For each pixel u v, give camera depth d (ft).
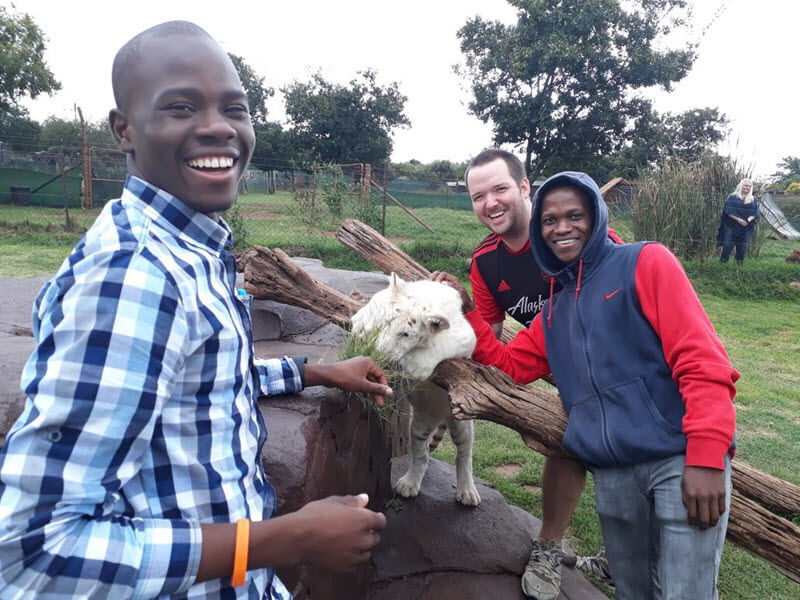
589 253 7.21
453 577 9.55
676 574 6.41
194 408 3.61
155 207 3.89
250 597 3.97
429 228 59.36
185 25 4.05
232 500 3.75
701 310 6.48
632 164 99.71
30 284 14.15
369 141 129.18
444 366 8.37
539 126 85.56
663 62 82.02
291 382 6.64
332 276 15.31
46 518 2.91
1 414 6.91
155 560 3.15
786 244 59.00
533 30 82.64
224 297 3.89
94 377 2.98
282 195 99.04
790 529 7.78
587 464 7.38
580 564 10.88
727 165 46.75
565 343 7.47
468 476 11.22
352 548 3.82
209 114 3.91
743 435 17.24
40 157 92.22
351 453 8.61
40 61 104.47
